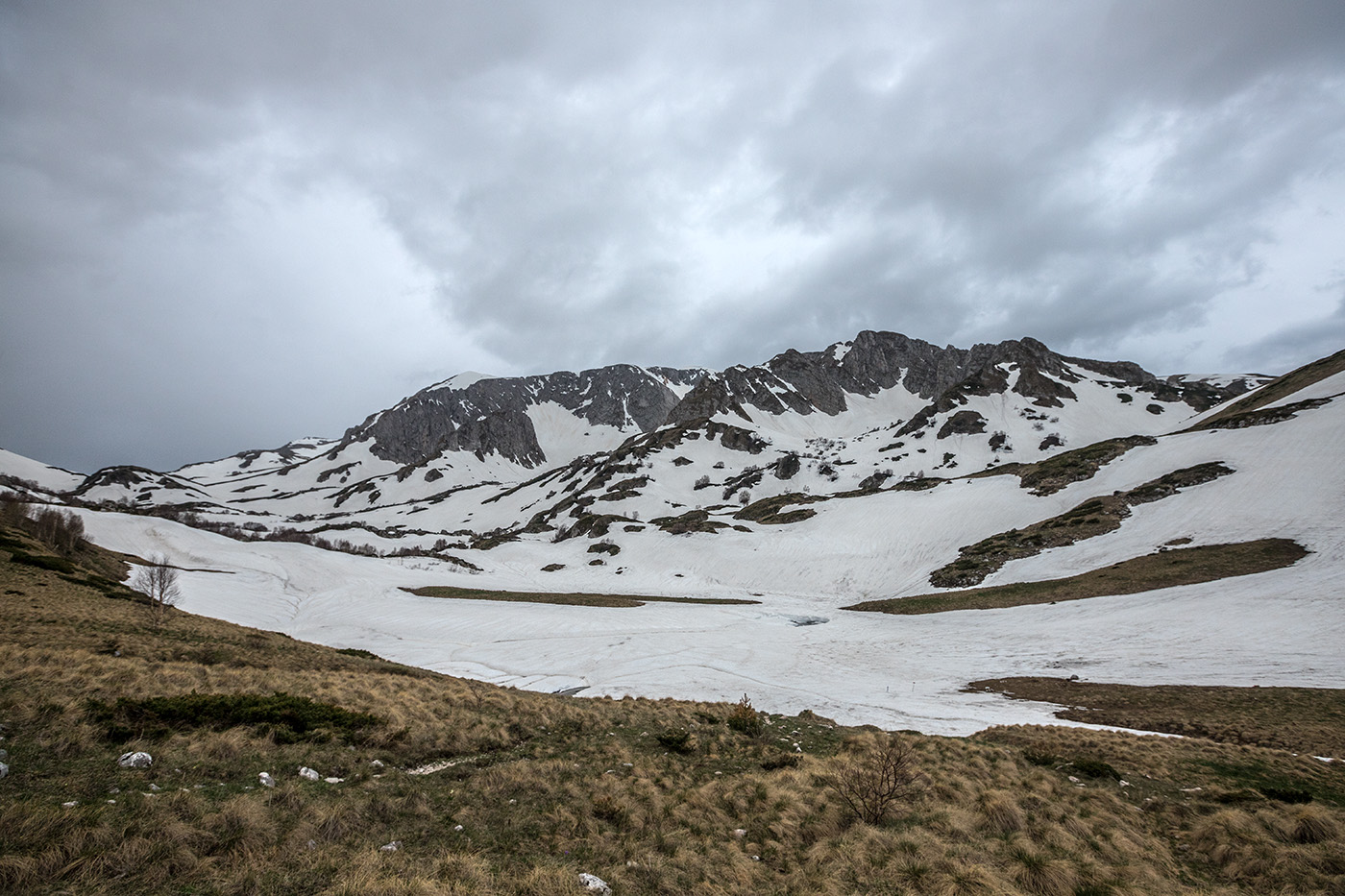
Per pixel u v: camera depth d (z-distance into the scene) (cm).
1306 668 3700
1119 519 8219
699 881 1011
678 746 1911
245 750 1312
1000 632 5488
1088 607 5888
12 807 825
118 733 1234
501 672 4703
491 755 1625
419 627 6544
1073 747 2445
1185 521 7538
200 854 848
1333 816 1453
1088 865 1166
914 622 6375
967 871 1056
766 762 1823
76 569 4628
